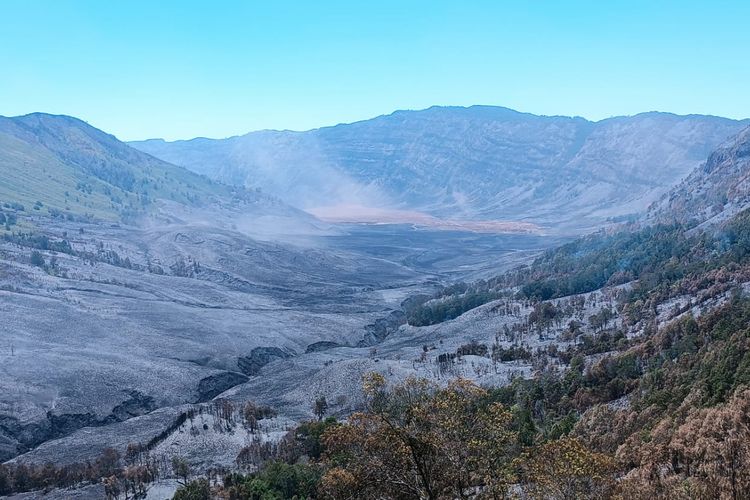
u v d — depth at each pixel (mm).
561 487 56406
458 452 51938
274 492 125625
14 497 156625
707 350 139750
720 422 82250
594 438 118688
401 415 52812
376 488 52188
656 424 108562
